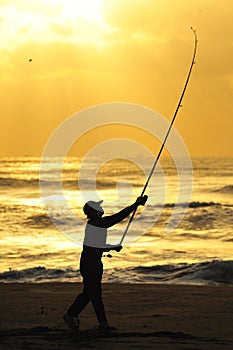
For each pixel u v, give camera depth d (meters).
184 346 19.50
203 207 124.25
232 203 135.50
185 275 49.53
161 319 24.94
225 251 68.56
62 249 68.88
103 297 31.20
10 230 90.94
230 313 26.42
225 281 47.53
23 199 152.25
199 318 25.14
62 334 21.23
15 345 19.41
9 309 27.30
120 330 22.22
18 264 59.34
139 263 58.38
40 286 36.25
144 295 32.06
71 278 49.84
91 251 21.70
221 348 19.38
